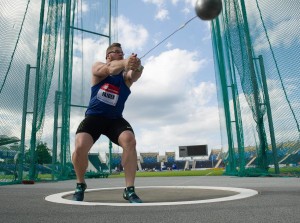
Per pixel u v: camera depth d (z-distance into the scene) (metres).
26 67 9.12
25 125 8.96
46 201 3.02
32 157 8.98
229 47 9.45
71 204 2.65
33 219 1.88
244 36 8.87
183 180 8.27
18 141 8.83
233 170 10.16
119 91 3.13
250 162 9.04
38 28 9.41
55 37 9.84
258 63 8.56
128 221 1.73
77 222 1.74
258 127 8.50
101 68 3.02
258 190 3.76
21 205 2.69
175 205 2.41
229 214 1.90
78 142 2.96
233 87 9.49
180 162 62.28
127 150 2.90
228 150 10.53
